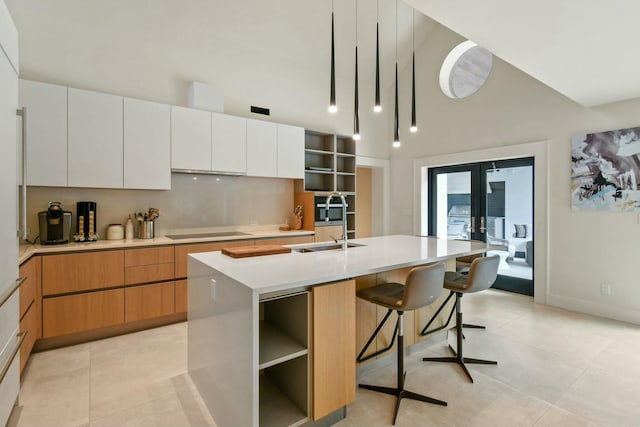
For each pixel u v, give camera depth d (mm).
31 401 1995
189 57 3918
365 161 5637
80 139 2967
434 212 5449
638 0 1766
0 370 1504
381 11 4559
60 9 3162
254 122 4102
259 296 1510
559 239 3846
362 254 2389
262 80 4527
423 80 5379
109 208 3414
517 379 2268
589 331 3113
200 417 1865
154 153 3363
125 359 2551
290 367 1814
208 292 1915
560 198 3826
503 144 4355
